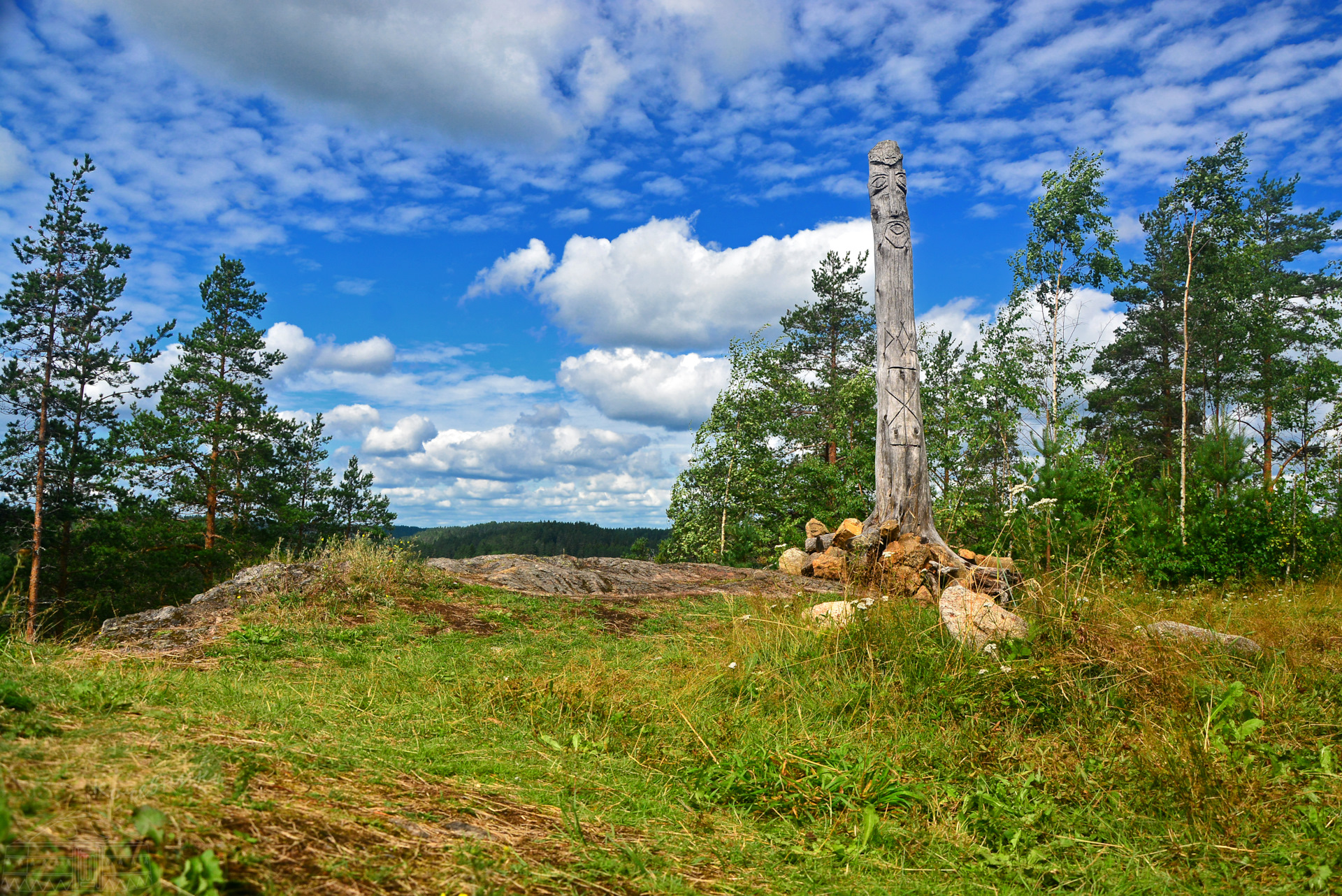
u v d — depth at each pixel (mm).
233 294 26781
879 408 13648
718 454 18391
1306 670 5559
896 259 13797
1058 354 19984
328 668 5605
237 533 25578
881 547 11742
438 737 3885
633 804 3270
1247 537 12375
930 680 5305
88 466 21922
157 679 4211
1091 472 14008
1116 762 3967
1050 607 6094
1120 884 2877
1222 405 24406
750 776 3713
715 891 2500
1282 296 24797
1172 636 5922
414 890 1984
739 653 6195
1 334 21312
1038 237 20031
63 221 22156
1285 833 3244
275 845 2029
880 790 3576
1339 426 14578
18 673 3408
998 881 2887
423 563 9922
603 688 5094
